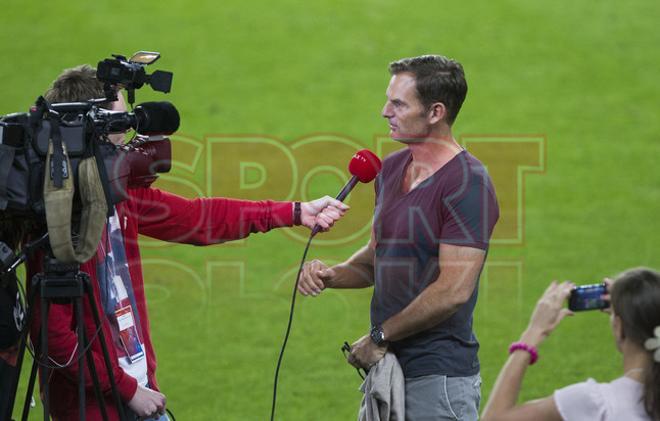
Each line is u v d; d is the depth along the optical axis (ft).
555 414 23.84
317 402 46.70
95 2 104.47
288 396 47.39
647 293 23.58
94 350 29.45
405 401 29.73
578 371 49.06
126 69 28.40
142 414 29.73
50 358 28.78
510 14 103.50
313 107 87.66
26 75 90.43
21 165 27.20
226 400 46.98
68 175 26.96
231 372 49.83
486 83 91.76
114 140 30.63
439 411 29.35
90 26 99.60
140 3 105.19
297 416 45.29
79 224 28.02
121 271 30.32
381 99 89.40
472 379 30.04
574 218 69.26
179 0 106.01
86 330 29.30
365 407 29.84
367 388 29.55
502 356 50.85
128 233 30.73
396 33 100.48
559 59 95.81
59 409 30.50
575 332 53.42
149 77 28.81
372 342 29.55
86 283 27.78
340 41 99.19
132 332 30.50
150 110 28.45
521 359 24.76
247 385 48.49
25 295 29.68
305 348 52.49
